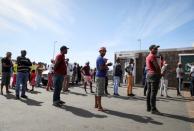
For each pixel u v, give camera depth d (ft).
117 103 32.76
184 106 32.63
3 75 38.29
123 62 80.43
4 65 38.22
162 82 44.11
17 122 20.17
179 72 47.96
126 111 26.81
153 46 25.82
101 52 26.53
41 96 36.86
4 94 37.88
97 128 19.20
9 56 38.47
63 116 22.99
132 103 33.27
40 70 55.42
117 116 23.95
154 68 25.88
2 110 24.79
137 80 77.00
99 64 26.35
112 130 18.83
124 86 68.69
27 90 44.83
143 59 77.00
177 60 69.92
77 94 42.34
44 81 59.82
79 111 25.66
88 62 46.62
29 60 34.60
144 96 42.98
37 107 27.07
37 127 18.86
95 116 23.52
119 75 43.42
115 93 43.29
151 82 26.04
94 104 30.78
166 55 72.08
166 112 27.22
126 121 22.00
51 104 29.43
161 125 21.06
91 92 46.34
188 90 64.80
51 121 20.92
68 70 46.80
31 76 45.32
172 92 55.83
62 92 44.86
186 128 20.33
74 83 72.23
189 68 66.95
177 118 24.20
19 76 33.42
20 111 24.61
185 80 66.54
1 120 20.65
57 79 28.53
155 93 26.07
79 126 19.58
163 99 39.81
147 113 26.08
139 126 20.42
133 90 57.41
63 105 29.14
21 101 30.99
